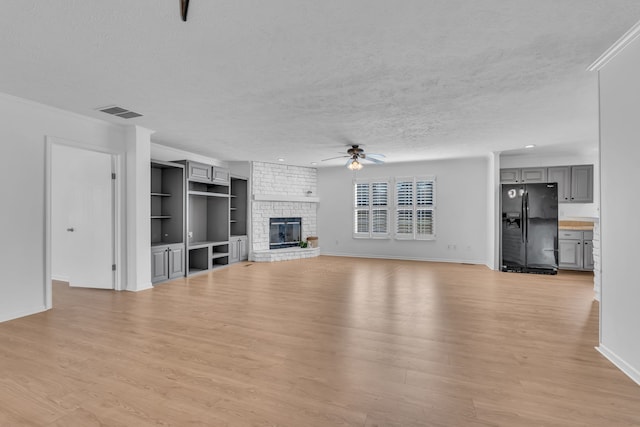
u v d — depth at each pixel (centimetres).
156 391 221
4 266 359
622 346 254
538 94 356
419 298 467
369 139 574
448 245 815
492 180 712
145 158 511
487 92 350
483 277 621
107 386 227
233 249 774
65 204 538
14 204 367
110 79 316
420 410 200
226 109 408
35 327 342
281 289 520
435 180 824
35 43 247
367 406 205
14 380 234
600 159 281
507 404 207
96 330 335
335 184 932
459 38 241
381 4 200
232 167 834
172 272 591
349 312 400
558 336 322
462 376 243
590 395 217
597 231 457
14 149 366
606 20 217
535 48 256
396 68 292
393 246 869
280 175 879
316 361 267
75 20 216
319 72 301
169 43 248
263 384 231
